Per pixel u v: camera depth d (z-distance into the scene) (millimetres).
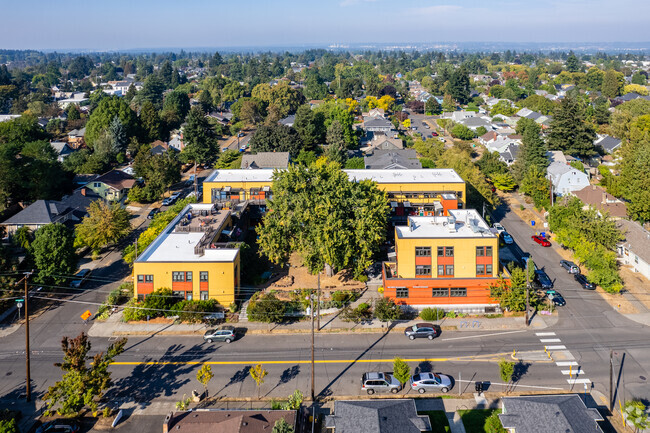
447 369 47938
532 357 49625
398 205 81688
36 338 54281
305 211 62281
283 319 57500
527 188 97812
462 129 164000
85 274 69312
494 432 38188
